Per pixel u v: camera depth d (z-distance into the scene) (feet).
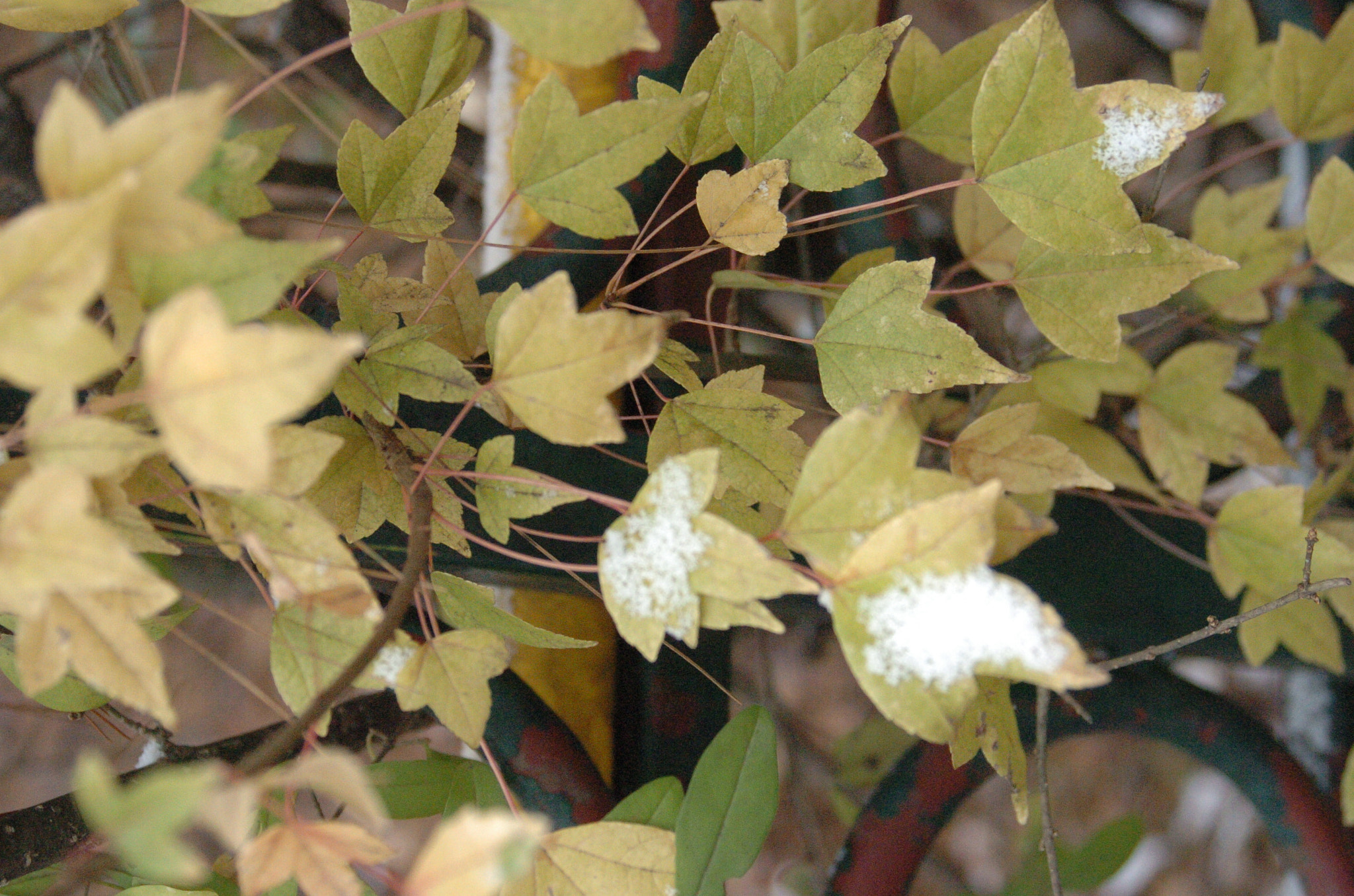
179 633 2.28
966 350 2.31
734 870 2.39
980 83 2.55
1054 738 2.90
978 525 2.08
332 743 2.75
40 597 1.97
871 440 2.10
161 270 2.01
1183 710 2.95
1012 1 5.08
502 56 3.32
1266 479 4.00
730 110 2.35
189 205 1.98
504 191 3.26
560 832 2.27
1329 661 2.86
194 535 2.38
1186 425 3.10
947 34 5.02
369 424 2.31
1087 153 2.26
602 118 2.20
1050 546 2.93
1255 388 3.87
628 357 2.13
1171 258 2.36
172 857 1.86
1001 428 2.42
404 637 2.22
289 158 4.26
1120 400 3.52
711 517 2.11
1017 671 2.08
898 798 2.89
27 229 1.92
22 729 4.40
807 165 2.36
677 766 2.82
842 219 3.06
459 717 2.21
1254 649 2.86
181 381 1.94
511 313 2.13
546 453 2.67
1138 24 5.16
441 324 2.44
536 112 2.20
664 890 2.26
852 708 5.23
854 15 2.61
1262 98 3.22
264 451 1.94
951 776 2.88
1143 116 2.25
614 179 2.22
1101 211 2.27
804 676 5.25
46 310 1.93
